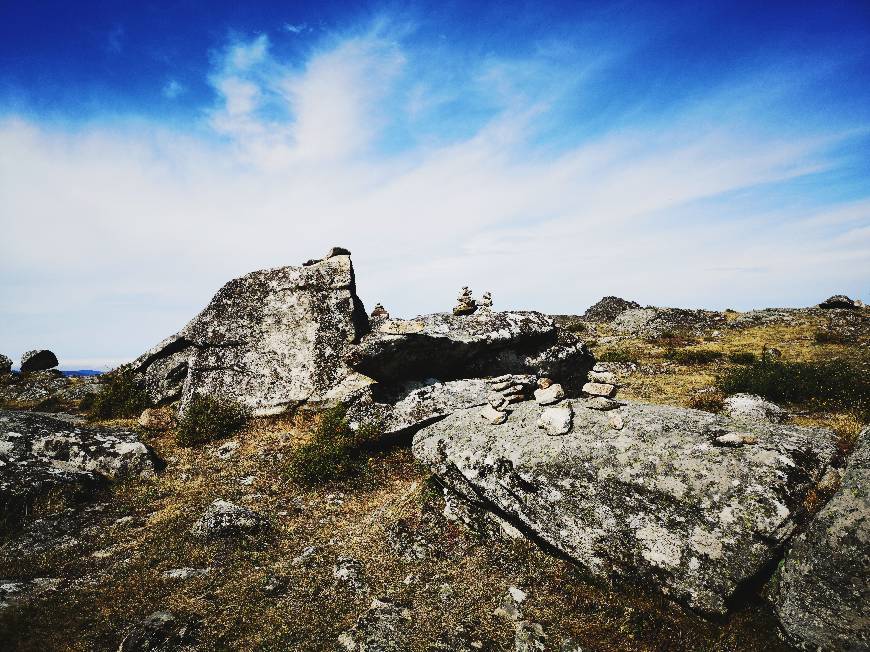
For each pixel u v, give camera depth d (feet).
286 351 62.75
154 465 45.47
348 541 32.40
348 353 54.08
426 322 58.13
